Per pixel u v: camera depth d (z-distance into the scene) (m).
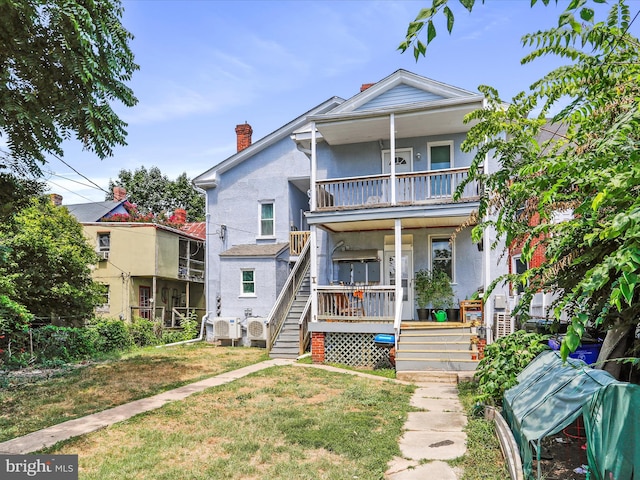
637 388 3.64
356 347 12.77
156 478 4.85
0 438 6.21
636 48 4.39
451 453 5.55
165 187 40.38
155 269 21.53
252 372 11.10
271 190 18.78
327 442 5.91
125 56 8.70
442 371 10.67
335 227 14.98
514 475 4.39
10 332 12.88
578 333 2.61
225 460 5.37
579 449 5.54
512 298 13.20
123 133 8.75
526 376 6.28
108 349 15.84
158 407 7.76
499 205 5.89
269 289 17.67
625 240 2.74
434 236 14.91
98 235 22.11
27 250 14.84
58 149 8.37
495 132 6.52
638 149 3.14
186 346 17.31
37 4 6.96
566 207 4.96
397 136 15.10
